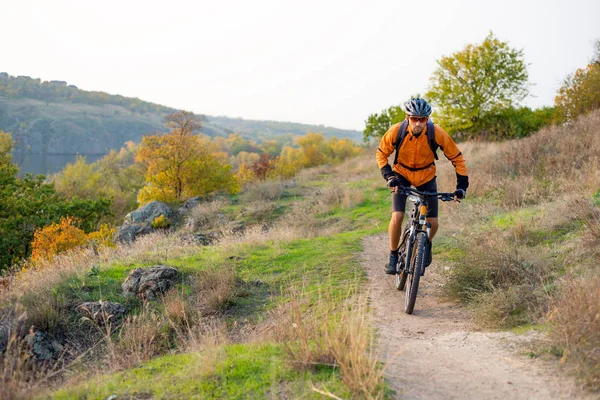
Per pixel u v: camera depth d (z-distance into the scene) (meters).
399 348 4.01
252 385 3.20
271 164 28.80
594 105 19.31
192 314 6.07
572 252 5.82
